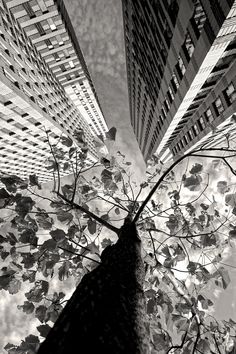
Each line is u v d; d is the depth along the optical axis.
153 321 3.80
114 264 2.57
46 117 30.08
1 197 3.69
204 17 13.55
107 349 1.67
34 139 32.72
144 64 32.53
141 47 31.06
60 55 44.66
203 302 4.15
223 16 11.89
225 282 4.06
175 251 4.51
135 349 1.83
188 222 4.62
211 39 14.02
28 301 3.76
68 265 3.79
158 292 4.21
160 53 23.64
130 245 3.05
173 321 3.79
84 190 4.53
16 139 30.06
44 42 39.75
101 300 2.01
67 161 4.65
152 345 3.56
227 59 16.88
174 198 4.71
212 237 4.16
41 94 32.22
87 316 1.84
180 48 18.39
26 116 27.14
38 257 3.62
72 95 61.44
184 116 29.22
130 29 33.69
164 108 31.22
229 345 3.74
